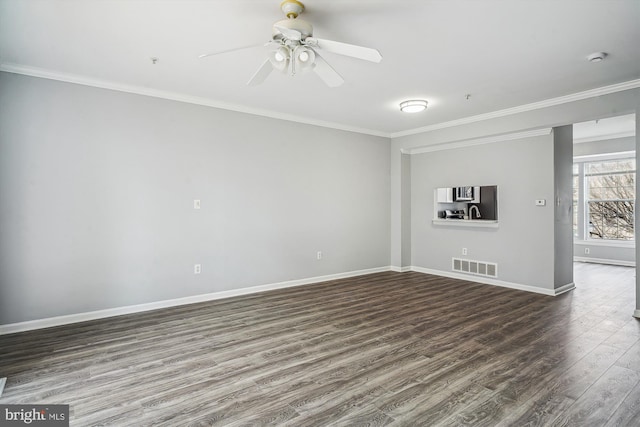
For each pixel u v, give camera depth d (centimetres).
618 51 302
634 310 404
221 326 355
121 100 388
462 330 343
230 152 464
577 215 781
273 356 285
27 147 340
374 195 630
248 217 482
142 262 403
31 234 342
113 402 218
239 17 250
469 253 570
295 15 234
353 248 602
